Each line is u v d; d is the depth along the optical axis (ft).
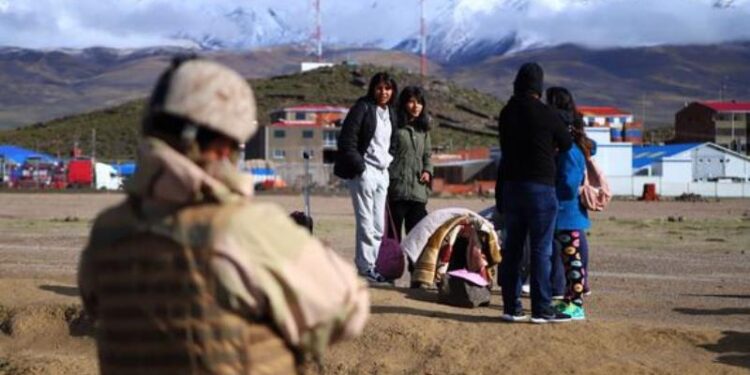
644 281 56.59
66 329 40.29
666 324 38.68
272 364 13.17
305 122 519.19
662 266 66.18
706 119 567.18
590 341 34.71
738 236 97.96
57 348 39.40
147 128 13.62
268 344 13.16
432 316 38.24
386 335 35.65
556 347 34.14
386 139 46.01
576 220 38.01
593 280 56.80
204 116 13.37
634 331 35.45
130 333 13.35
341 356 35.01
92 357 37.68
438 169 391.24
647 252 77.77
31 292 44.24
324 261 13.47
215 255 12.94
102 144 626.23
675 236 97.60
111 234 13.60
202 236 13.04
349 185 45.80
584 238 42.09
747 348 34.32
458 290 40.81
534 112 35.37
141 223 13.37
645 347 34.68
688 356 33.76
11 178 350.84
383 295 41.93
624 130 393.91
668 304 46.29
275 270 13.05
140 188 13.48
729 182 335.88
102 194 245.24
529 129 35.29
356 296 13.67
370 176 45.29
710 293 51.01
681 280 57.47
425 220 45.32
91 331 39.88
